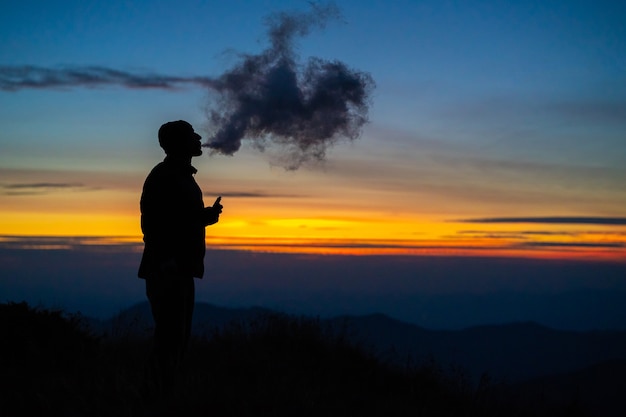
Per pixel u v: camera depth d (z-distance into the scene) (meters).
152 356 5.44
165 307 5.34
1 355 6.21
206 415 5.20
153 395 5.45
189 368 6.66
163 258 5.32
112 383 5.66
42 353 6.37
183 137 5.49
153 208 5.35
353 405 6.20
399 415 6.09
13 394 5.51
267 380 6.25
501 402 7.20
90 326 7.61
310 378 6.87
